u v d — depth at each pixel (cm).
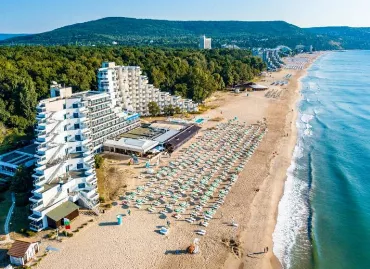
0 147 10538
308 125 14562
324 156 10988
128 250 6006
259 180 9006
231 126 13812
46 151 7275
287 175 9488
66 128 7894
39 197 6638
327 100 19962
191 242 6278
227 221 7038
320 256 6169
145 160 10106
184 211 7312
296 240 6612
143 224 6819
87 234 6456
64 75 15538
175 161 10081
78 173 7631
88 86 16112
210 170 9438
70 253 5903
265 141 12106
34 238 6284
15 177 7806
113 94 13012
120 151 10725
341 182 9131
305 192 8538
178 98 15762
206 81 18712
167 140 11344
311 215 7500
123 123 12031
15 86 13062
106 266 5594
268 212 7481
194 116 15438
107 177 8856
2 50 19538
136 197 7881
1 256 5744
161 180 8775
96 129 10688
